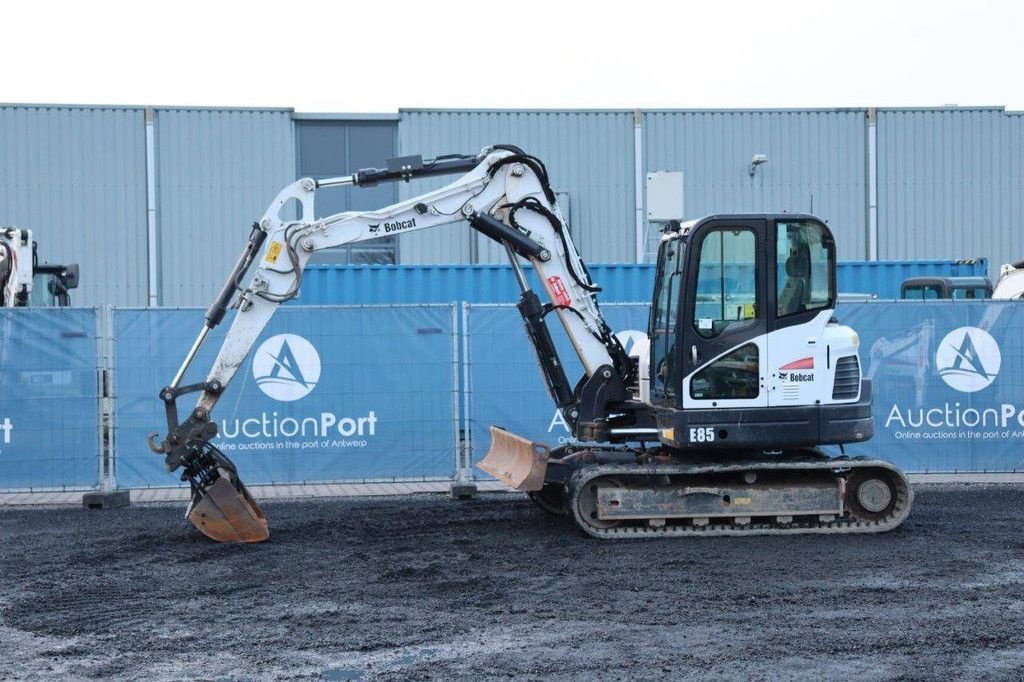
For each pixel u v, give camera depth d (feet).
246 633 23.94
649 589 27.37
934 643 22.58
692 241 33.53
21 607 26.43
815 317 33.78
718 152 87.71
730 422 33.45
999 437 45.34
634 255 87.10
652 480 34.17
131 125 82.99
